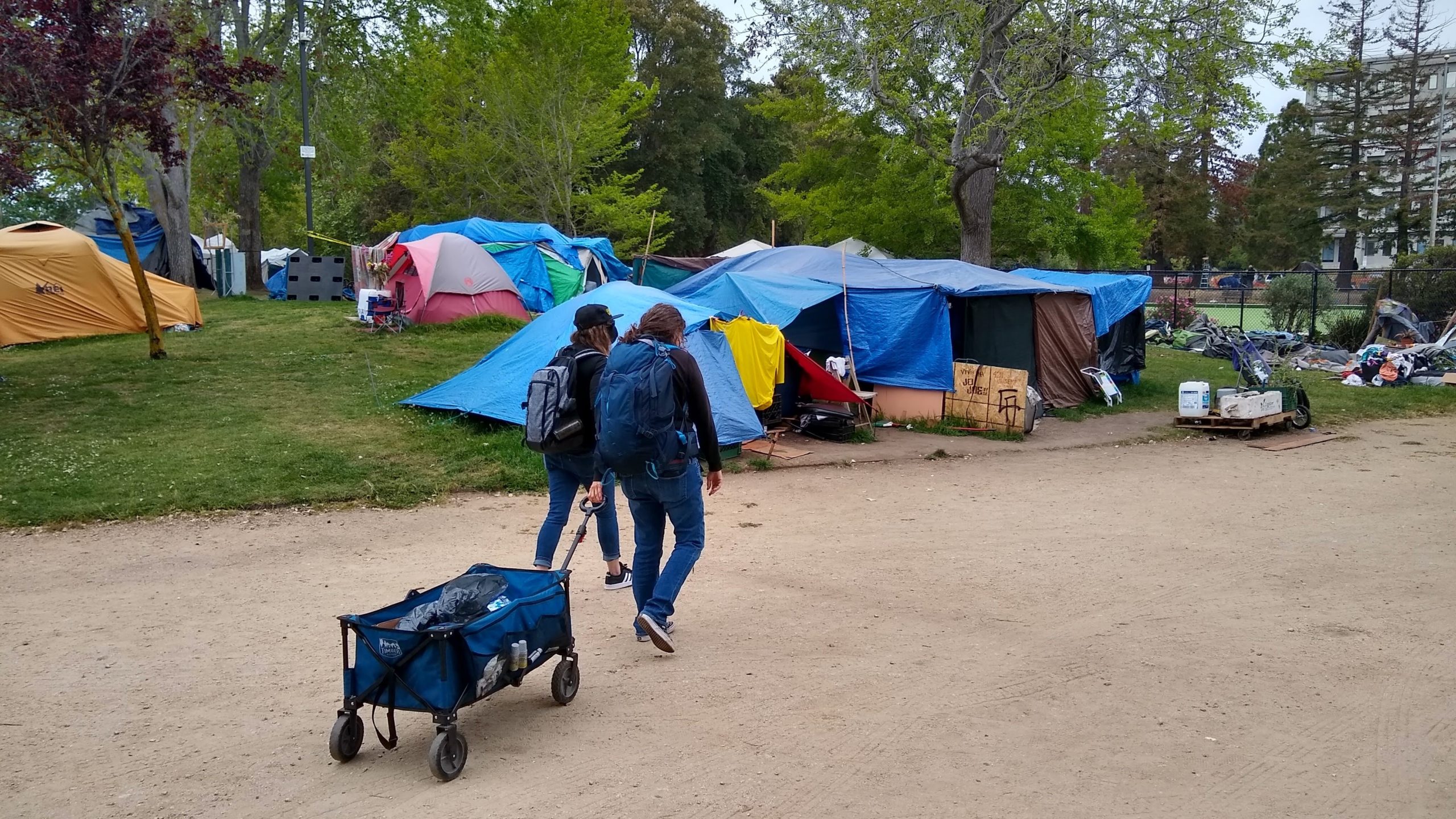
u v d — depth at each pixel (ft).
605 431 16.10
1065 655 17.26
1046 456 38.42
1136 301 55.42
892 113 65.67
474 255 63.46
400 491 28.91
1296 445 40.88
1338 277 103.81
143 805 12.09
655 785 12.55
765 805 12.04
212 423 35.24
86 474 28.73
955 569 22.76
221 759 13.30
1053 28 57.93
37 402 37.86
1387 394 54.85
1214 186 192.95
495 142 95.91
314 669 16.46
